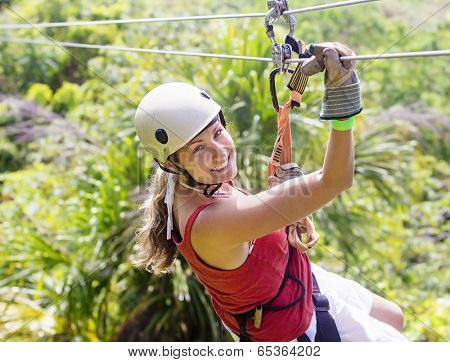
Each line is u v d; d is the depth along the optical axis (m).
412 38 9.70
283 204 2.38
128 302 6.43
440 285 7.80
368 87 9.59
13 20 9.17
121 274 6.49
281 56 2.51
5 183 8.48
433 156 9.58
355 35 9.41
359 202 7.47
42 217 7.58
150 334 6.33
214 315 6.19
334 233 6.91
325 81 2.24
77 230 6.77
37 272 6.86
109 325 6.48
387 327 3.13
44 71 9.02
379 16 9.52
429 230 8.65
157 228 2.90
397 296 7.18
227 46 6.38
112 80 7.30
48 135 8.59
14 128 8.91
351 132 2.24
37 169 8.53
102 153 7.04
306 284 2.88
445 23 9.72
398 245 7.82
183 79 6.61
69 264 6.68
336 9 9.16
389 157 8.16
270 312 2.78
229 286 2.70
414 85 9.65
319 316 2.95
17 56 9.06
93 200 6.81
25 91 9.02
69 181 7.89
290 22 2.57
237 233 2.47
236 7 9.59
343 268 6.54
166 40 8.55
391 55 2.22
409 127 9.43
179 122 2.52
